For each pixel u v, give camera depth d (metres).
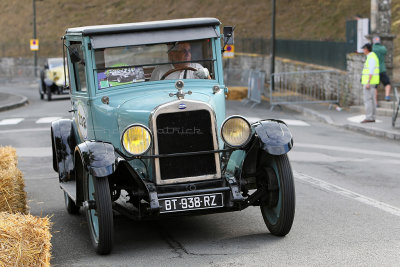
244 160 8.49
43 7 82.75
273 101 30.69
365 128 21.33
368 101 22.48
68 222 10.25
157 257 7.98
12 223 6.74
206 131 8.38
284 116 26.88
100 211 7.97
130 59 9.38
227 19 63.91
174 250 8.28
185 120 8.31
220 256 7.87
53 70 41.34
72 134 10.78
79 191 9.11
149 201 8.11
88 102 9.36
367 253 7.80
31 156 17.58
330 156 16.45
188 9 69.94
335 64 30.56
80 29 9.59
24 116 29.55
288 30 56.50
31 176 14.74
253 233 8.98
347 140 19.59
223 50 9.71
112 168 7.95
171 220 10.02
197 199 8.23
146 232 9.34
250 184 9.05
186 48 9.55
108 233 8.00
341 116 25.14
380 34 25.70
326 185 12.53
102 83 9.28
